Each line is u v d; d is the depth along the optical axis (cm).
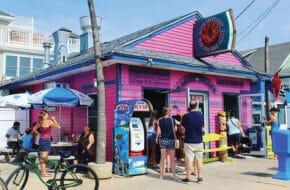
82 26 1705
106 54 955
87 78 1215
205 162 1138
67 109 1360
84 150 986
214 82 1329
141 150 927
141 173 909
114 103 1051
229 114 1366
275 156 1275
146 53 1080
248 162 1156
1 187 612
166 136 853
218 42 1178
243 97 1447
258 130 1331
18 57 2509
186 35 1279
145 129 952
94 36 899
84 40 1692
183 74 1221
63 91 1062
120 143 909
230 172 952
